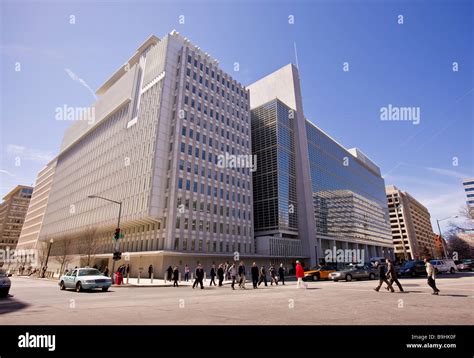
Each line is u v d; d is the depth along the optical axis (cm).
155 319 774
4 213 13162
